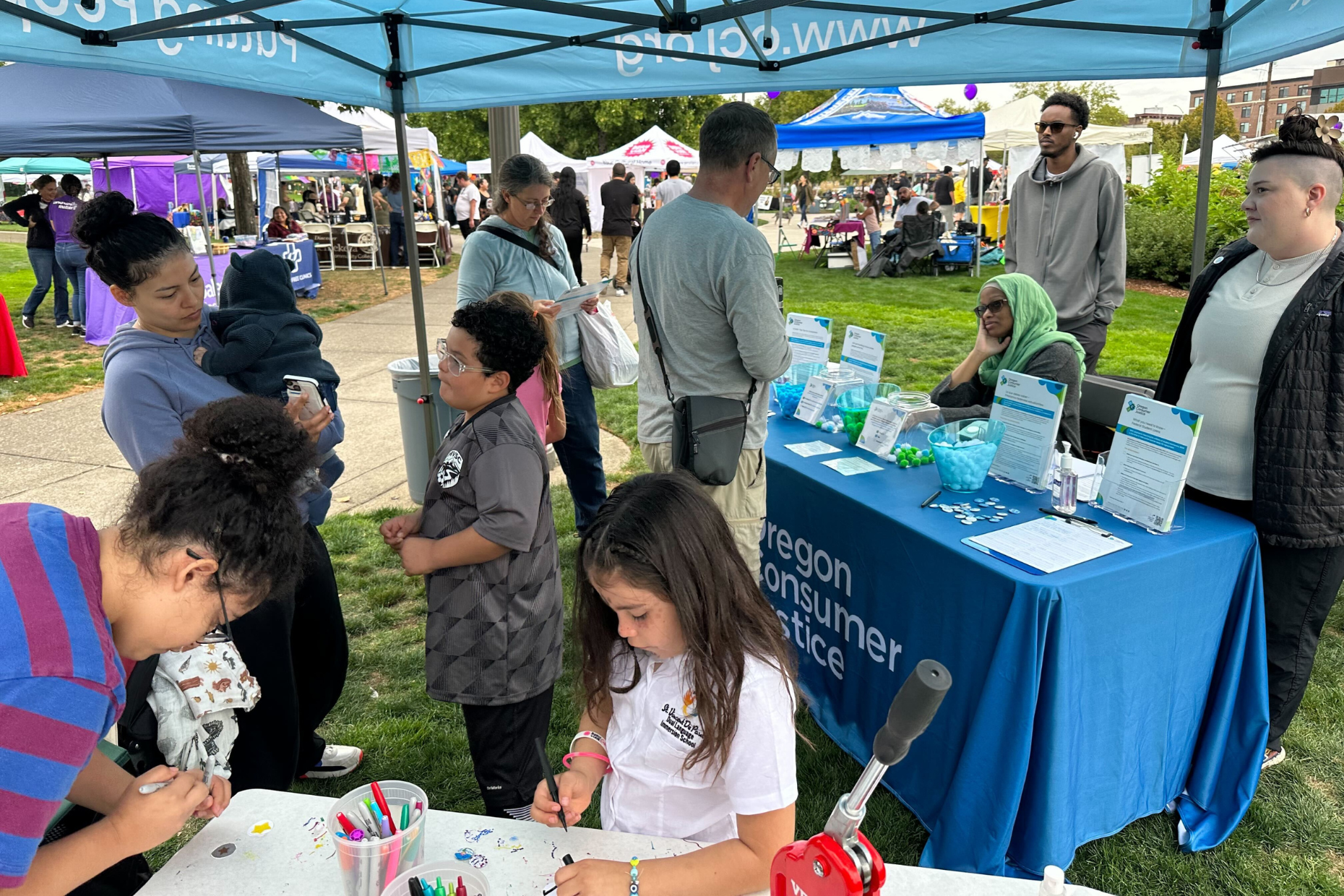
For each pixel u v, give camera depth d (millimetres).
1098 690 2189
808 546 2945
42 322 10664
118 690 1004
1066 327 4418
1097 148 16578
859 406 3240
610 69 3812
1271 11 3096
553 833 1363
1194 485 2590
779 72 3803
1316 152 2234
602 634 1477
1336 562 2375
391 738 2998
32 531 996
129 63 2756
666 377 2795
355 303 12180
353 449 5949
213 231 13703
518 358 2006
